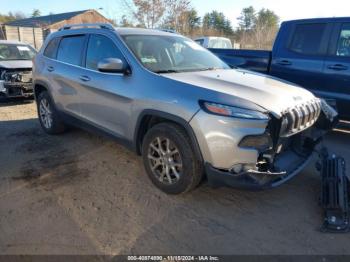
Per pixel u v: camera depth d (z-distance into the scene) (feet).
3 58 27.63
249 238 8.92
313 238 8.92
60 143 16.12
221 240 8.84
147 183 11.93
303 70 17.25
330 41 16.38
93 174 12.69
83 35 14.42
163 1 58.49
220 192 11.24
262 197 11.00
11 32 91.50
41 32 99.25
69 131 17.92
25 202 10.64
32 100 27.73
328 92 16.60
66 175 12.60
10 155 14.62
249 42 79.82
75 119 14.98
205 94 9.52
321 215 10.02
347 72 15.66
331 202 9.40
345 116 16.51
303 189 11.60
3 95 25.79
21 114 22.65
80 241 8.75
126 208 10.32
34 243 8.64
